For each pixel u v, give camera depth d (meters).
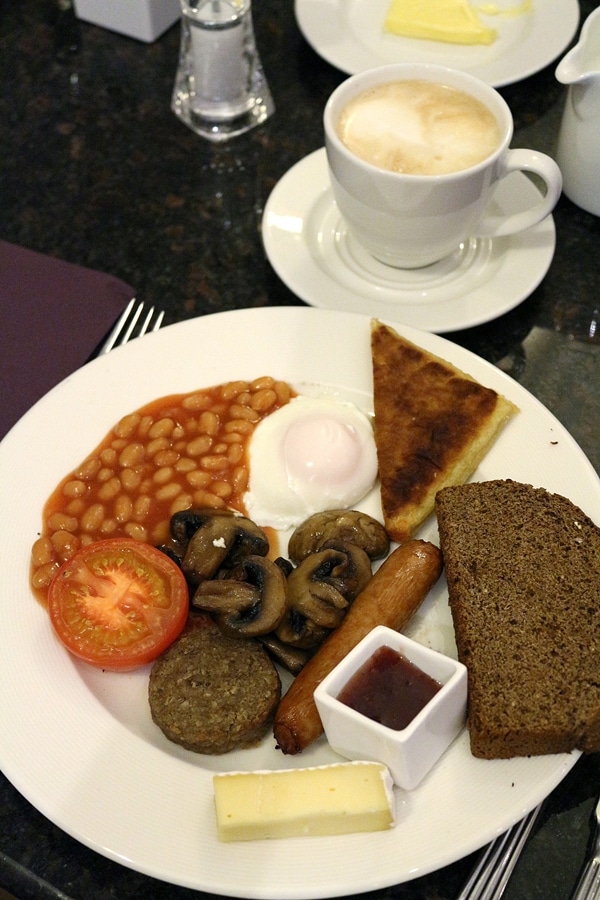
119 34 0.76
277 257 0.57
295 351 0.53
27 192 0.66
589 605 0.42
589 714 0.38
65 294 0.58
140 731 0.41
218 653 0.43
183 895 0.38
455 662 0.38
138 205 0.65
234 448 0.51
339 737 0.39
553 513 0.45
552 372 0.55
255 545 0.46
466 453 0.48
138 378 0.53
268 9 0.77
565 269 0.60
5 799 0.41
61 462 0.50
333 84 0.71
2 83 0.73
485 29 0.68
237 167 0.67
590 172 0.59
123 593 0.44
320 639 0.43
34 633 0.44
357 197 0.53
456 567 0.43
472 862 0.39
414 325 0.54
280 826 0.36
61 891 0.38
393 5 0.70
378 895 0.38
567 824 0.40
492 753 0.39
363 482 0.50
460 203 0.52
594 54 0.58
